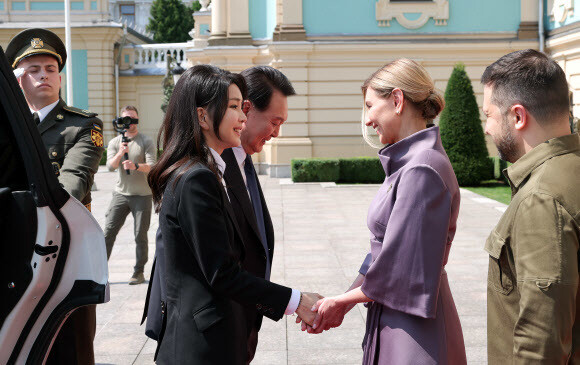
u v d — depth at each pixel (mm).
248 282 1934
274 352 4047
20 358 1877
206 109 2031
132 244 7980
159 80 27469
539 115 1770
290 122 17422
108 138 26281
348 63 17422
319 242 7918
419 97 2186
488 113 1903
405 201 2061
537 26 17281
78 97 26125
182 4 44219
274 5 17969
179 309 1945
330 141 17609
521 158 1802
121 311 5027
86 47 25953
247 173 2746
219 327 1922
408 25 17312
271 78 2621
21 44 2926
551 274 1618
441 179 2055
